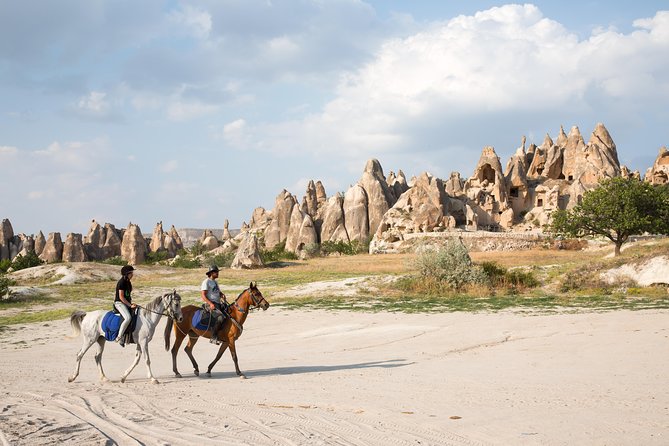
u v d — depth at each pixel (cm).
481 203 11250
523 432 736
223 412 868
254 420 812
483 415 831
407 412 858
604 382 1071
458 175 12162
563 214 5522
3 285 3988
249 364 1497
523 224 10888
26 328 2561
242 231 15600
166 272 6312
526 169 13475
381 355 1566
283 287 3975
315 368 1381
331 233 12369
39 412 859
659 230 5334
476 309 2584
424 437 722
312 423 795
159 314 1250
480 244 9056
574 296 2973
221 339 1304
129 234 12850
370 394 1010
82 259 12325
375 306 2839
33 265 8606
